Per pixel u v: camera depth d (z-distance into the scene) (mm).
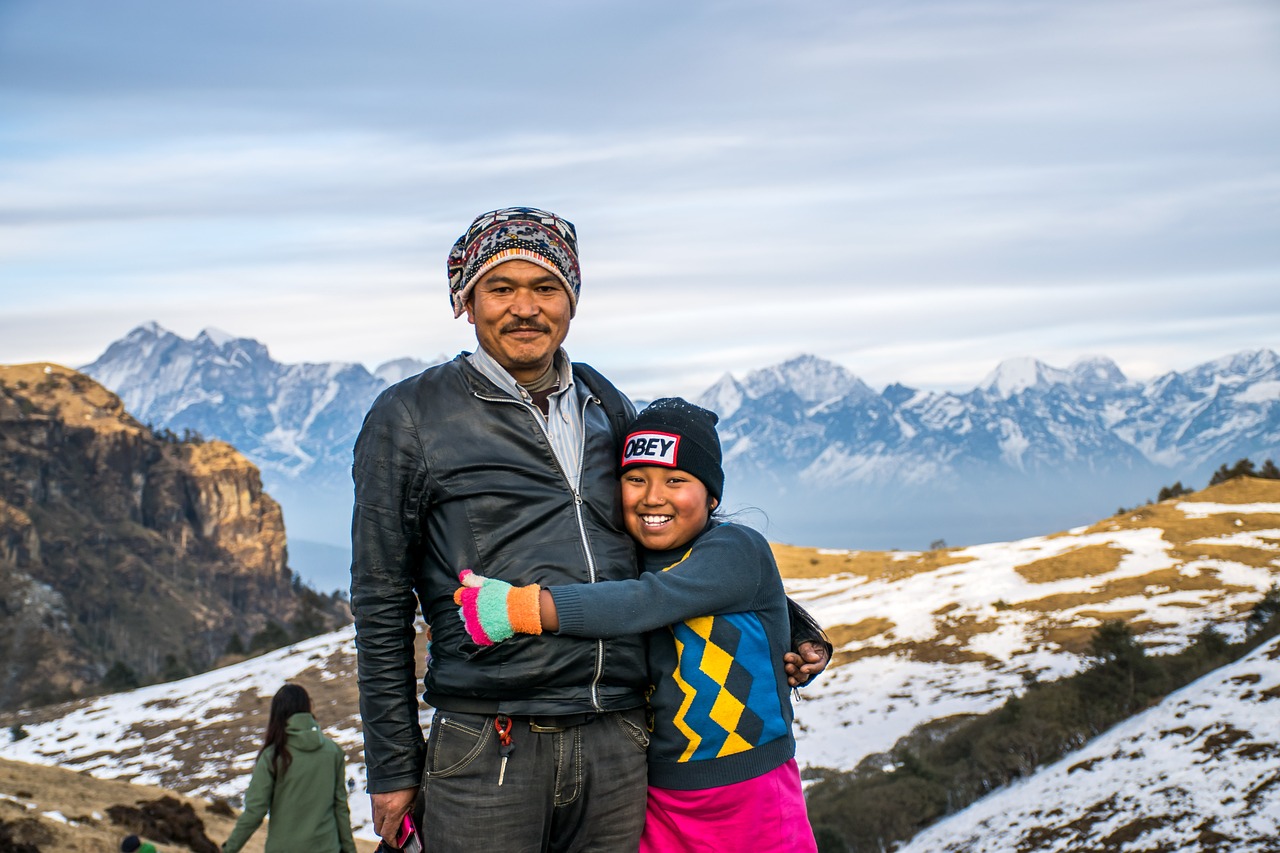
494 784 3691
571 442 3963
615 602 3652
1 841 10211
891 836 39781
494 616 3549
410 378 3967
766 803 3916
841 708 65188
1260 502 112812
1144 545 98562
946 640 78812
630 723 3906
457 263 4016
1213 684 40656
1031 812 35406
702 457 4027
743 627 3979
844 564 125438
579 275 4074
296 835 7547
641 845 4043
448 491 3781
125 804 13023
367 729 3861
